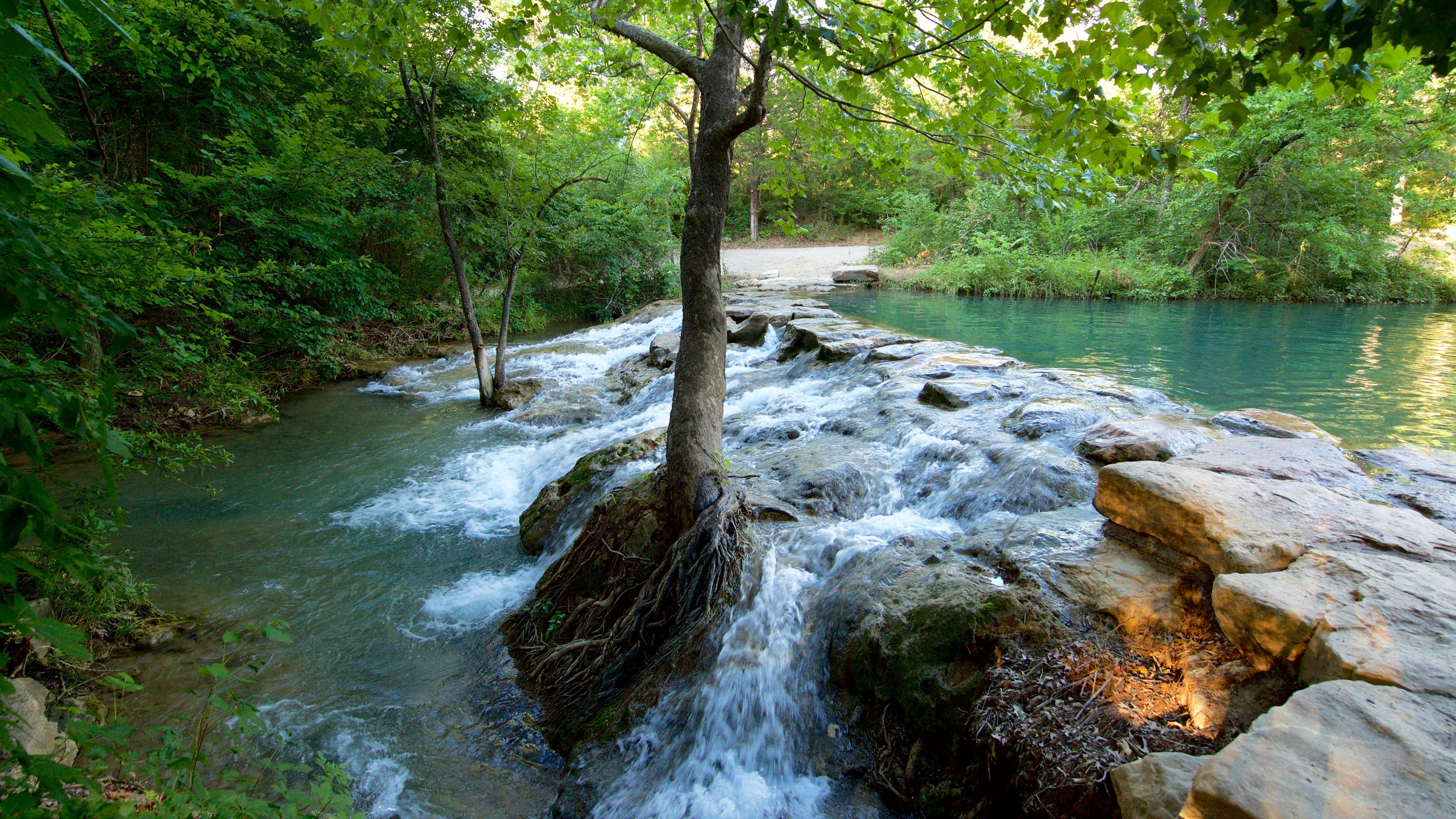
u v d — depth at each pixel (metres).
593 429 8.37
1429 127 18.38
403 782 3.44
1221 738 2.29
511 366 12.15
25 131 1.11
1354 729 1.84
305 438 8.80
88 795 2.63
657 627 4.10
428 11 5.14
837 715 3.22
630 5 5.39
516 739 3.78
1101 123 2.48
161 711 3.75
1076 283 19.27
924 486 4.80
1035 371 6.79
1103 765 2.32
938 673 2.94
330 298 11.27
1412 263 19.25
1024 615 2.89
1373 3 1.43
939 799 2.71
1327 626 2.26
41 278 1.33
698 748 3.39
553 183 10.65
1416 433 6.29
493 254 14.46
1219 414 4.79
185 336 5.90
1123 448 4.25
